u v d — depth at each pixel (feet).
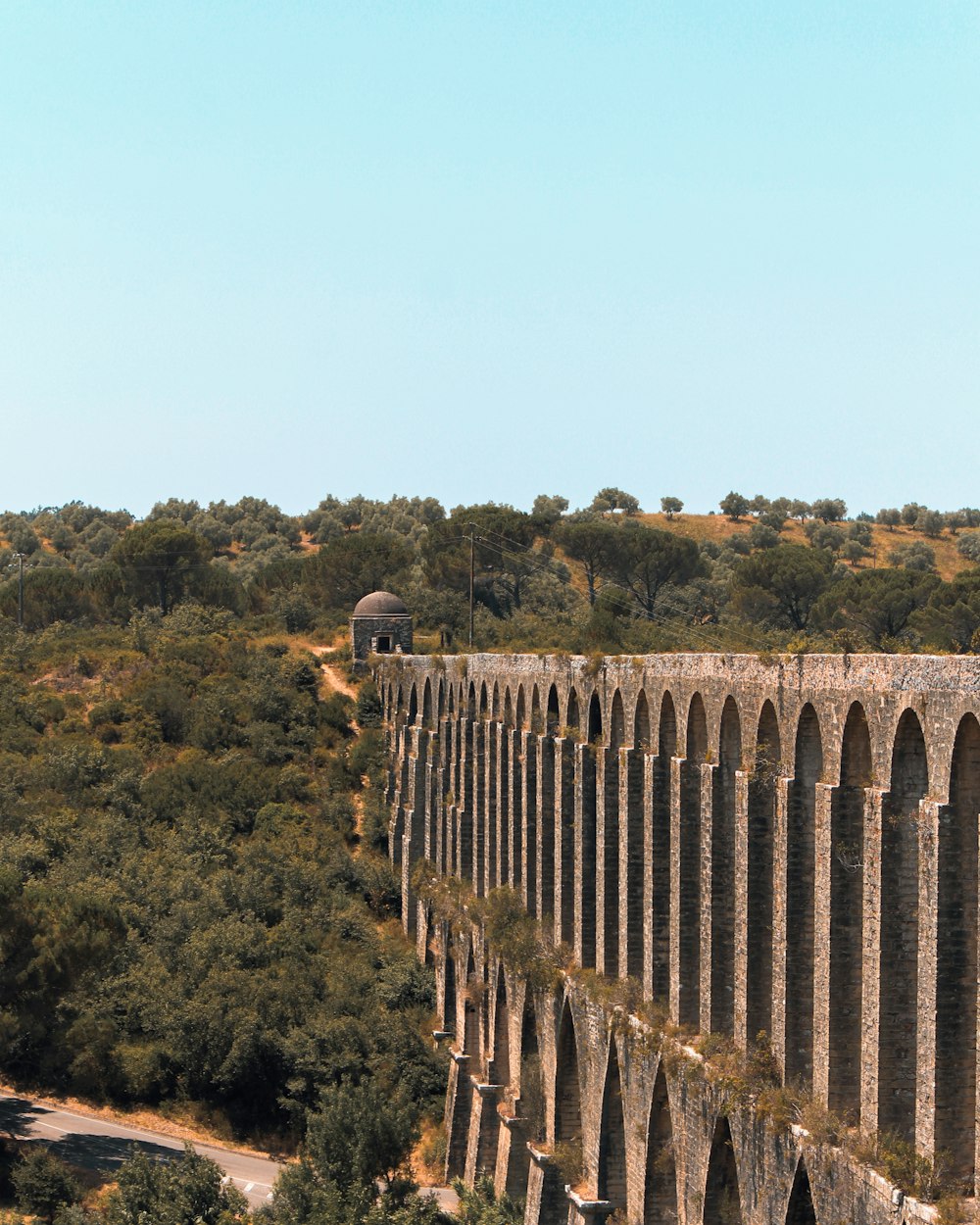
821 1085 151.43
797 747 159.74
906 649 164.76
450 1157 278.87
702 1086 174.09
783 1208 154.30
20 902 271.49
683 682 190.60
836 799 149.69
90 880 352.90
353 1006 320.70
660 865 197.88
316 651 558.97
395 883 384.27
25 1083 304.71
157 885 360.07
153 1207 217.15
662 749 198.59
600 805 218.79
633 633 489.26
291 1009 315.58
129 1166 225.35
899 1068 142.82
